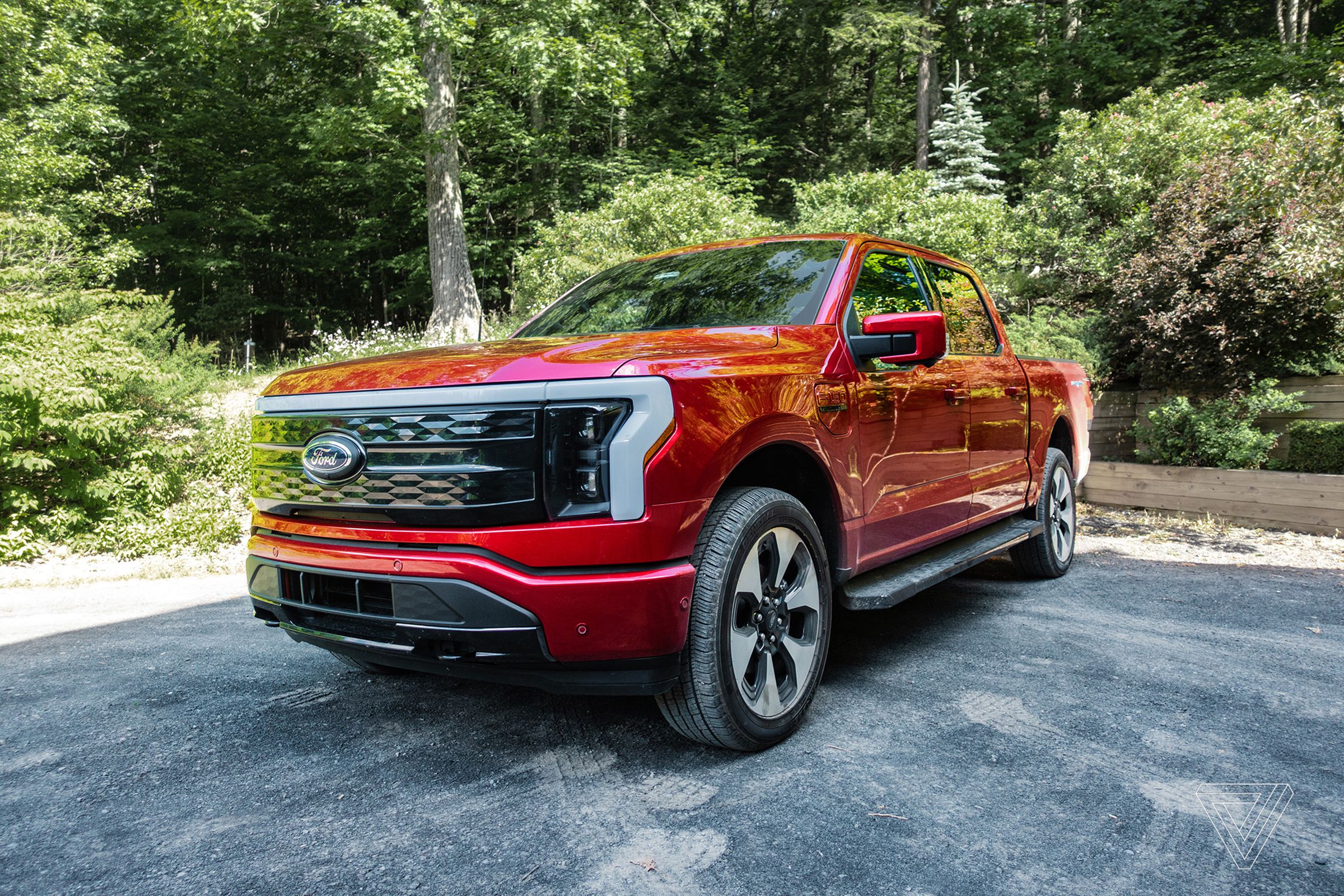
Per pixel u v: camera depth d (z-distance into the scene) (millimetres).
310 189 25328
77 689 3131
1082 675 3193
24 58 14469
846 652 3514
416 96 13922
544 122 23109
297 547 2426
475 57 17141
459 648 2133
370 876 1836
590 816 2109
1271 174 6855
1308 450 6641
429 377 2236
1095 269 9078
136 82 21750
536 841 1988
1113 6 22922
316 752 2531
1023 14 24016
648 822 2074
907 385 3209
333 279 27969
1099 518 6965
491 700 2977
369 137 16750
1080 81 22484
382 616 2209
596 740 2607
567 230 12422
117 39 21906
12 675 3312
